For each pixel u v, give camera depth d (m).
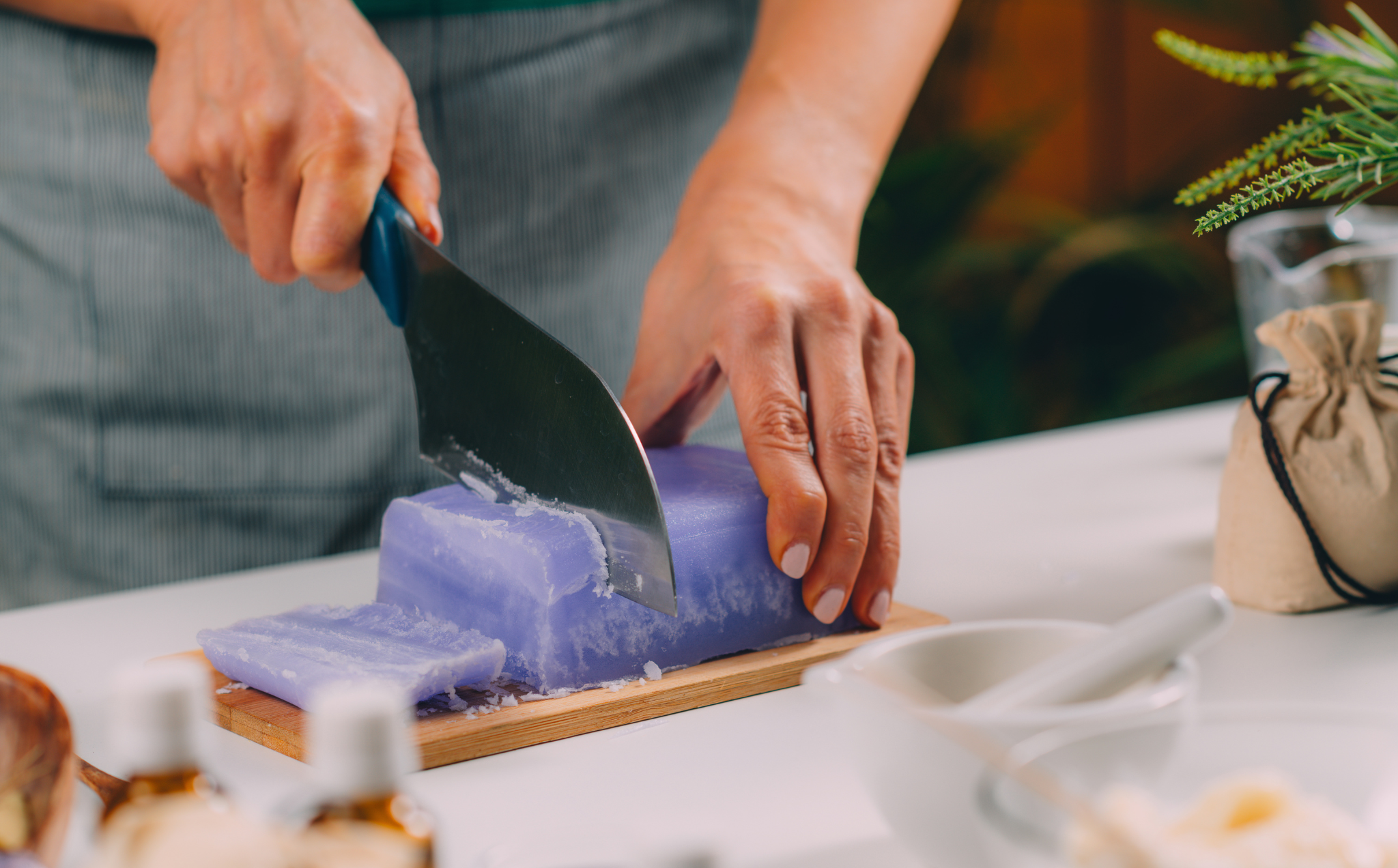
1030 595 1.03
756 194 1.12
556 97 1.45
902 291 2.93
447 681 0.77
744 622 0.88
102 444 1.48
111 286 1.44
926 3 1.34
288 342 1.46
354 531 1.52
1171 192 3.22
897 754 0.52
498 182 1.45
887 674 0.59
